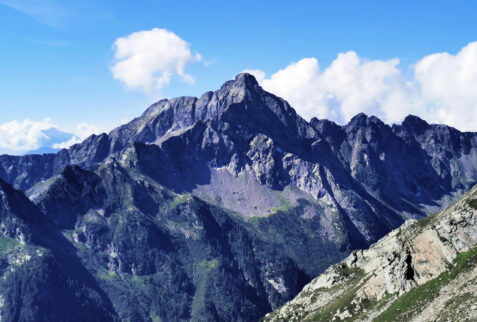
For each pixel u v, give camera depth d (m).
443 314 156.12
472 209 178.38
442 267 179.00
